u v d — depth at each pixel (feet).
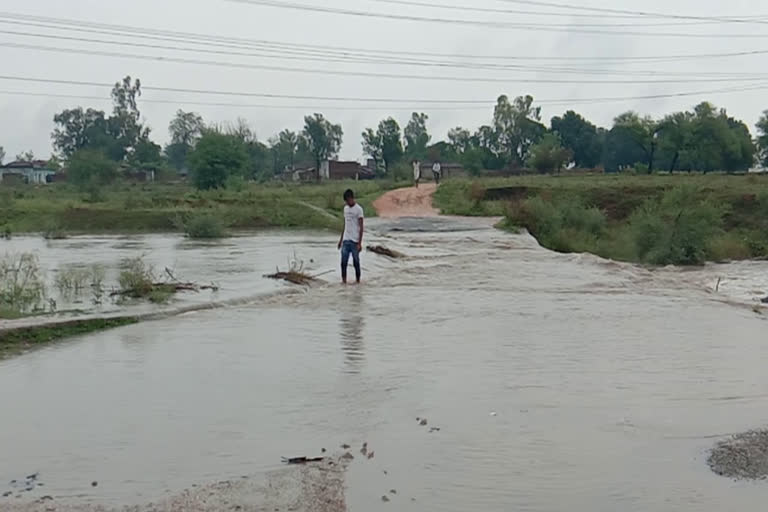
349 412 27.43
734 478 21.67
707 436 25.05
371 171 378.12
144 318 45.09
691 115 300.20
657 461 22.90
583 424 26.17
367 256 79.00
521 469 22.26
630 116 304.09
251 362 34.65
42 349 37.35
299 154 439.22
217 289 55.77
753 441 24.47
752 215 153.48
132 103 426.10
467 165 341.21
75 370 33.24
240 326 43.21
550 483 21.29
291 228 132.87
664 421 26.50
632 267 75.20
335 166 365.20
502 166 384.47
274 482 21.16
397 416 26.99
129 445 24.16
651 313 48.32
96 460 22.94
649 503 20.08
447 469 22.24
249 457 23.13
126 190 218.18
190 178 285.23
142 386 30.71
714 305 51.80
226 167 221.66
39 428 25.72
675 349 37.70
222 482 21.20
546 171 320.29
